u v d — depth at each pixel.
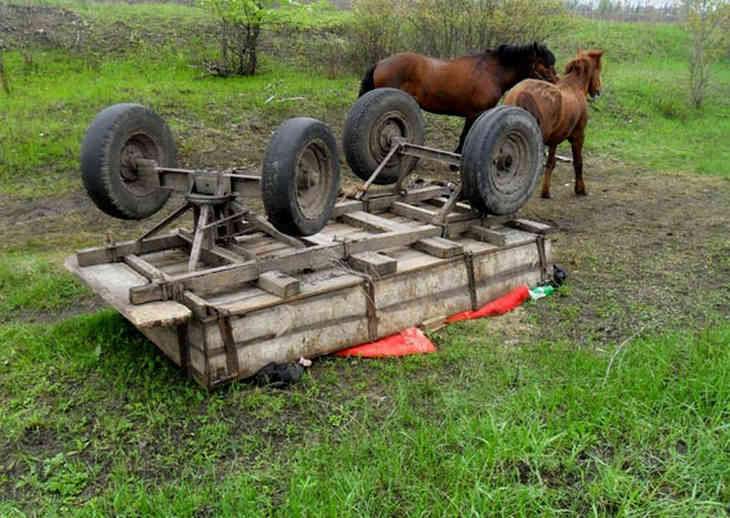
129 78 11.95
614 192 8.71
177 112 10.27
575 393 3.35
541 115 6.86
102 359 3.87
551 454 2.90
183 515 2.56
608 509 2.68
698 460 2.87
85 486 2.80
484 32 12.55
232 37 13.72
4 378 3.64
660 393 3.35
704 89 14.15
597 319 4.63
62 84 11.25
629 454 2.99
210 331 3.38
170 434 3.15
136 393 3.50
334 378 3.68
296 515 2.51
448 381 3.72
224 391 3.50
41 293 4.92
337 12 16.73
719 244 6.43
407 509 2.63
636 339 4.25
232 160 8.95
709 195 8.58
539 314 4.70
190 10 16.19
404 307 4.25
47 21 13.74
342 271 4.10
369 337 4.07
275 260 3.81
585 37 17.94
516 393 3.46
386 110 5.53
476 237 4.98
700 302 4.93
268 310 3.59
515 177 5.01
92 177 4.08
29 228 6.67
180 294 3.49
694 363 3.67
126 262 4.18
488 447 2.88
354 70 13.41
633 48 17.75
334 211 5.08
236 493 2.66
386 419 3.26
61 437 3.13
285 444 3.10
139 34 14.01
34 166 8.27
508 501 2.63
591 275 5.54
